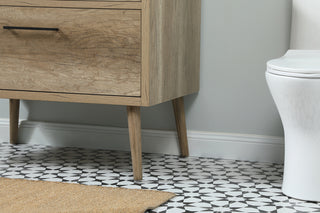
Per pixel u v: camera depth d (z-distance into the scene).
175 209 1.45
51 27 1.71
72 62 1.71
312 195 1.53
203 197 1.56
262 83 2.02
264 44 2.00
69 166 1.93
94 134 2.23
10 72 1.77
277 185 1.71
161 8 1.68
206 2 2.05
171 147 2.14
